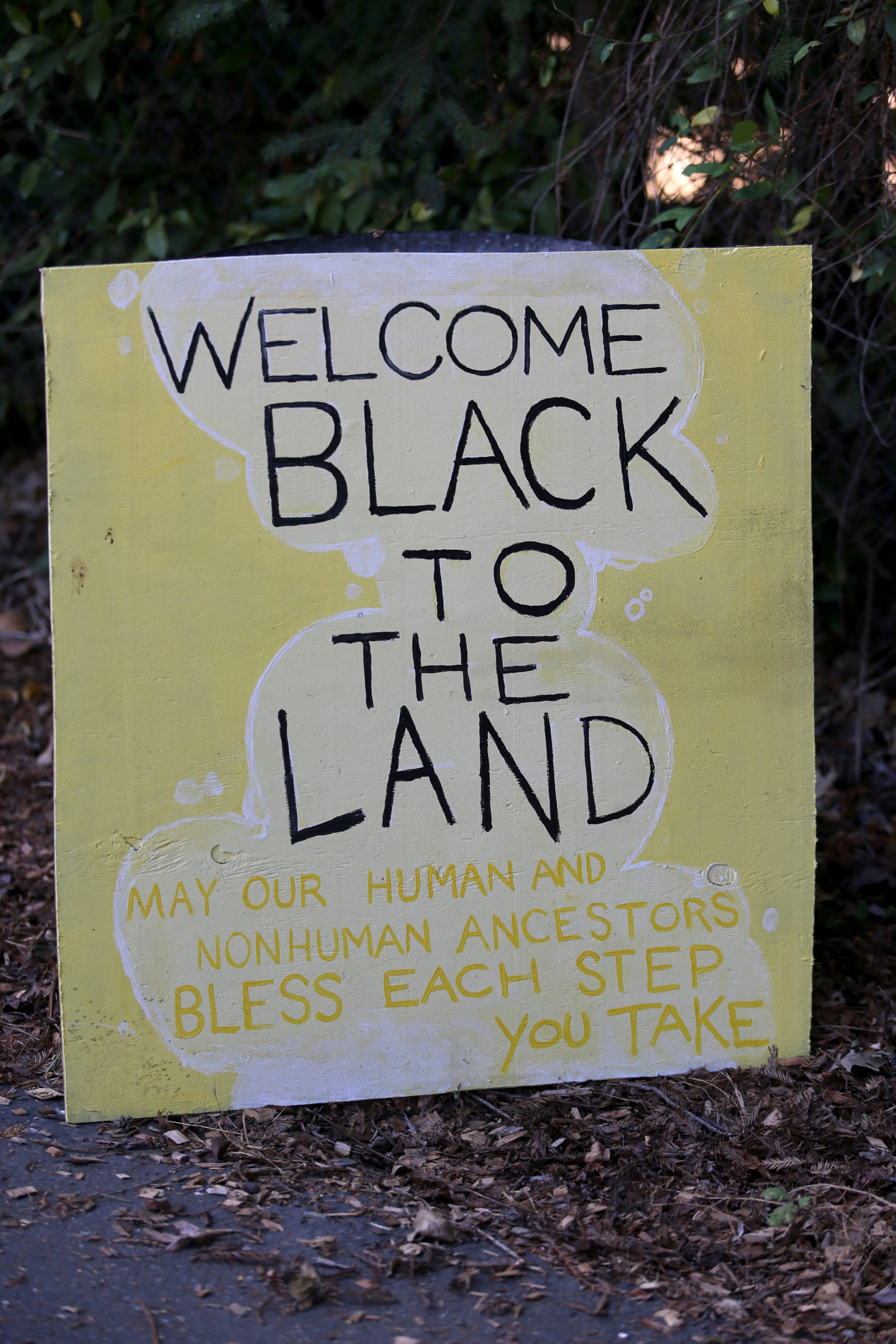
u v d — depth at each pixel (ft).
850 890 11.09
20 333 16.17
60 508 7.54
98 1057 7.74
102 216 13.41
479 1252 6.63
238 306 7.66
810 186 10.61
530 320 7.91
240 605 7.73
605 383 8.00
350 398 7.77
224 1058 7.87
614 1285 6.39
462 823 7.99
